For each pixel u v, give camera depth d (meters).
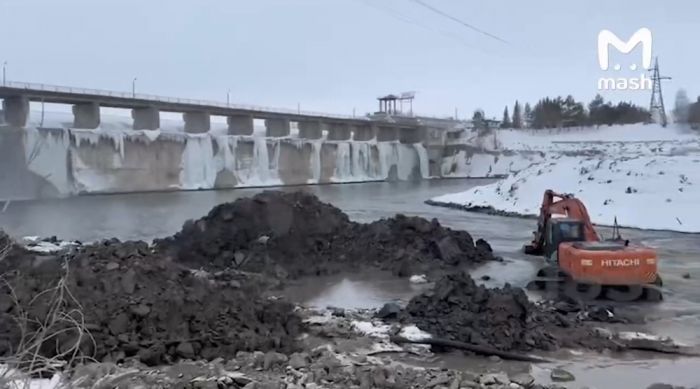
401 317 14.45
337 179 105.12
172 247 22.83
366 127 114.94
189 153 82.94
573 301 16.72
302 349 12.12
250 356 10.55
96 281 12.42
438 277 21.09
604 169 46.84
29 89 65.06
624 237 32.56
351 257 23.38
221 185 86.94
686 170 43.12
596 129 119.50
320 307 16.72
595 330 13.79
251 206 24.19
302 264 22.22
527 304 14.20
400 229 25.05
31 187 63.47
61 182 66.81
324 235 24.25
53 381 7.09
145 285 12.64
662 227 35.75
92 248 14.73
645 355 12.46
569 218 22.03
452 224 39.78
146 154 77.81
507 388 9.25
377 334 13.42
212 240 22.92
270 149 94.69
